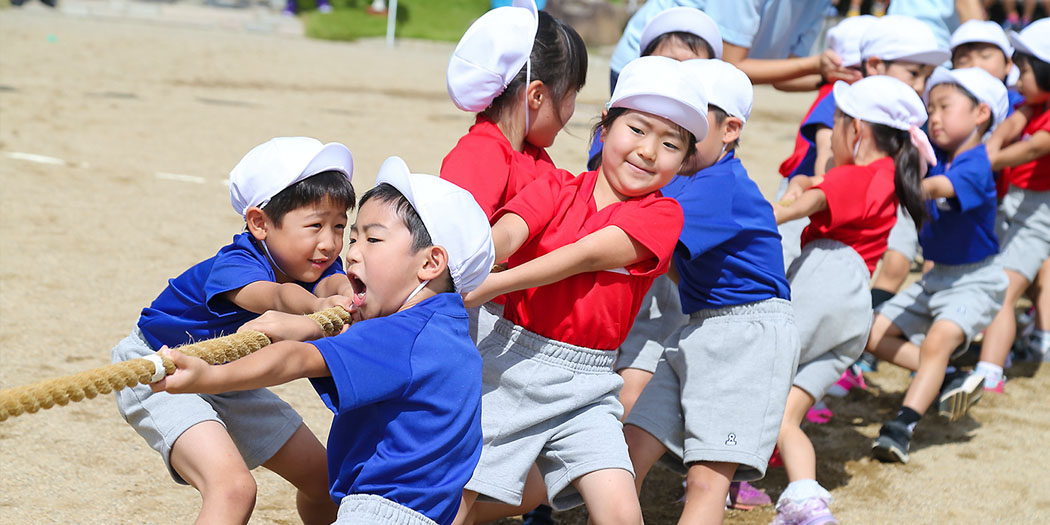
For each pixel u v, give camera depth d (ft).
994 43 48.37
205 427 22.57
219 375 17.16
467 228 20.10
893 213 34.40
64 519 27.17
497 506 25.16
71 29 155.12
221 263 22.94
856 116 34.27
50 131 81.20
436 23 208.44
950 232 38.86
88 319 42.39
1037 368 47.39
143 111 93.56
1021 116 45.52
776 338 27.40
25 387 15.57
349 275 20.26
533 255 24.25
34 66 114.32
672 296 31.55
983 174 38.22
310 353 18.17
